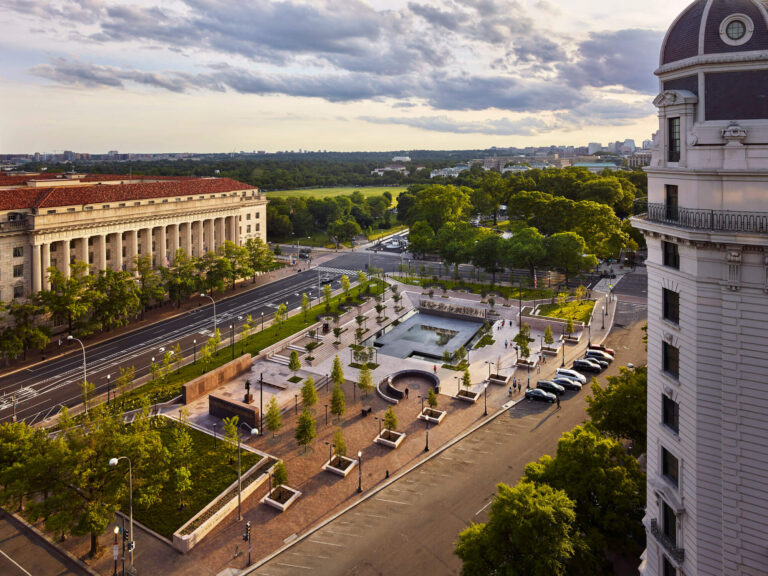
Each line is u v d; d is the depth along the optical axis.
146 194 133.00
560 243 124.69
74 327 103.00
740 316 29.16
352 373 89.00
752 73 29.50
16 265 102.81
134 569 45.94
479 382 83.56
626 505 40.72
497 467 60.12
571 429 67.75
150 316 119.62
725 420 30.17
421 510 53.16
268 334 106.38
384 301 131.75
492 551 36.81
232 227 161.62
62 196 113.00
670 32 33.22
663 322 34.31
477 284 142.62
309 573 45.31
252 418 69.81
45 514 44.34
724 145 29.88
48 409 76.06
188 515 52.44
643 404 51.31
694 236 29.69
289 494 55.97
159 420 62.50
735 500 30.28
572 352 94.31
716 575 31.44
